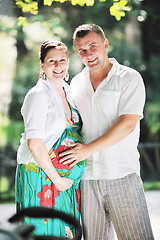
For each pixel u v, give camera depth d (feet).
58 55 11.92
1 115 49.26
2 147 42.93
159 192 29.40
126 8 16.17
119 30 49.73
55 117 11.63
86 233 12.46
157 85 47.91
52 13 43.32
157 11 42.83
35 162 11.63
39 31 44.68
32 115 11.37
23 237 6.69
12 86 50.47
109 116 12.13
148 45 45.73
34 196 11.63
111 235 12.91
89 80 12.34
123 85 11.98
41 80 11.93
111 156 12.07
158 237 16.42
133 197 11.99
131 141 12.19
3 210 24.61
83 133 12.55
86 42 11.99
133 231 12.03
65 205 11.90
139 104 11.85
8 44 51.44
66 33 44.39
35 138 11.32
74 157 11.71
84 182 12.37
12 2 35.91
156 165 36.40
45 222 11.45
